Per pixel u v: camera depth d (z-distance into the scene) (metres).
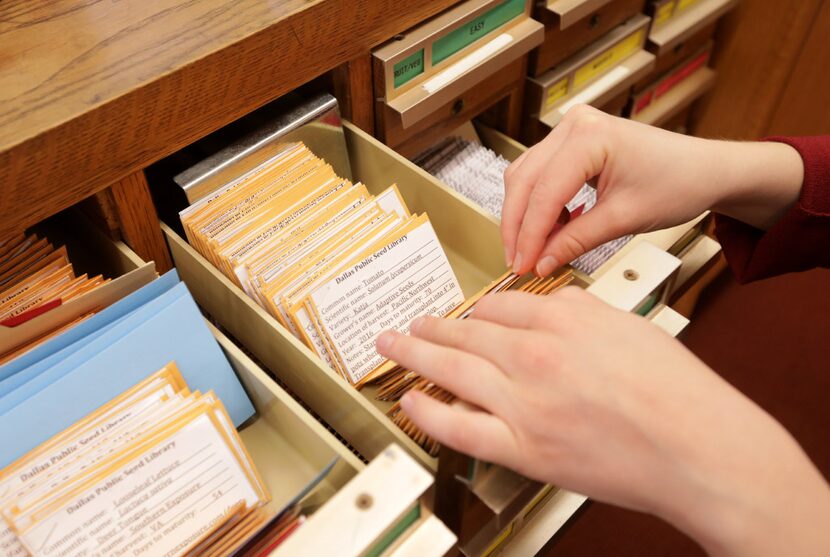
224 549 0.71
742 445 0.46
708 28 1.61
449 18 1.01
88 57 0.76
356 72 0.95
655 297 0.81
